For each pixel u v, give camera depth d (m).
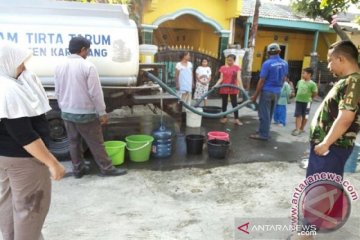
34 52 4.70
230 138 6.44
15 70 2.07
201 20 10.65
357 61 2.51
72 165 4.53
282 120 7.66
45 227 3.11
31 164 2.20
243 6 12.75
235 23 12.16
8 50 2.03
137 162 4.93
